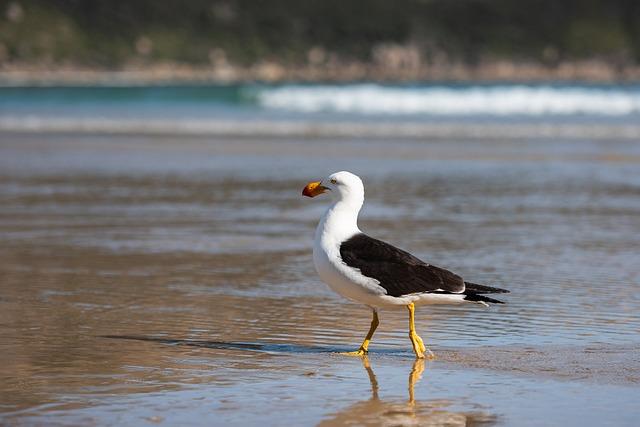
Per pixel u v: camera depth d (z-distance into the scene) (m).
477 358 8.62
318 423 6.80
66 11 153.88
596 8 168.25
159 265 12.95
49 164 26.05
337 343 9.18
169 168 25.42
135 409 7.02
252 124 42.88
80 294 11.06
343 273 8.54
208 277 12.16
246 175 24.03
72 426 6.64
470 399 7.40
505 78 156.50
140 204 19.00
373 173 24.53
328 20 162.75
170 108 56.34
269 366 8.30
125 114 50.12
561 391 7.60
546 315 10.30
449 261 13.34
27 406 7.05
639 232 15.98
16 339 9.01
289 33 160.12
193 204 19.09
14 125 40.94
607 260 13.52
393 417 6.96
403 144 33.03
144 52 151.75
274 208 18.73
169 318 9.98
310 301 10.90
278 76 151.88
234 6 161.25
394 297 8.49
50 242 14.66
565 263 13.28
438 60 160.25
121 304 10.59
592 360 8.52
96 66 148.75
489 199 19.98
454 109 56.62
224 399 7.31
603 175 24.41
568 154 29.81
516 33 165.25
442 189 21.58
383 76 156.88
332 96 63.31
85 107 57.12
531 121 45.88
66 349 8.69
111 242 14.72
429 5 167.38
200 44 154.88
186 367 8.20
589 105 59.44
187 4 159.25
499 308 10.61
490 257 13.67
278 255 13.79
